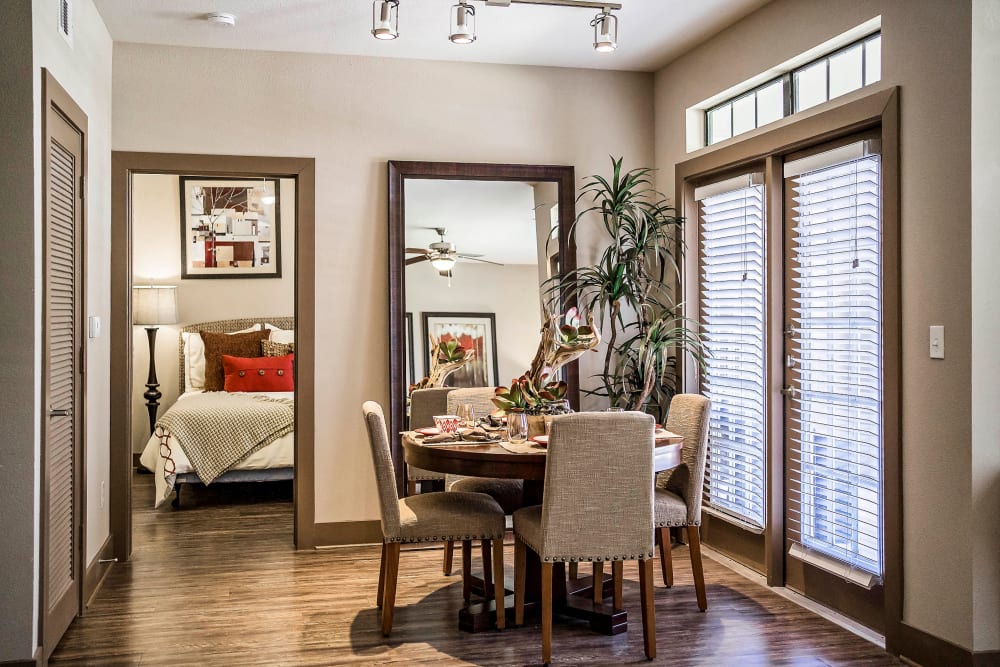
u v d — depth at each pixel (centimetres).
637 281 494
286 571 442
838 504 376
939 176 307
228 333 776
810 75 398
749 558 448
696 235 496
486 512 358
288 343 770
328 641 344
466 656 329
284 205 791
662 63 510
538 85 512
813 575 397
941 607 310
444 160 498
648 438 318
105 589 412
